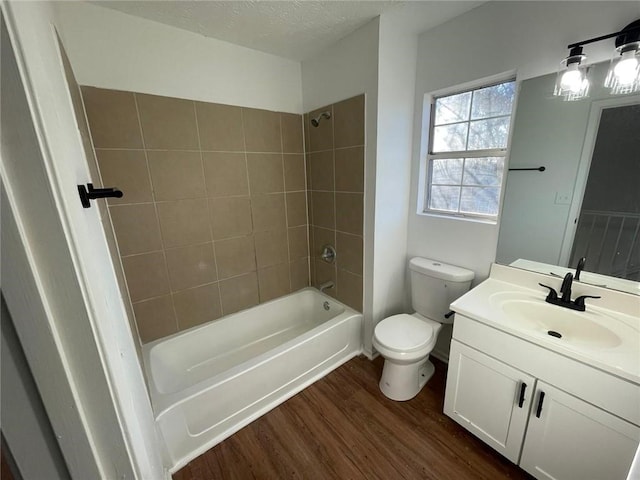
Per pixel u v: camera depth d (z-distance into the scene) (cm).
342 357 210
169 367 183
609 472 100
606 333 115
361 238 198
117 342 71
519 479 128
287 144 218
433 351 216
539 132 139
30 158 34
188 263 190
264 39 174
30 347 36
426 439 149
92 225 76
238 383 154
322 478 132
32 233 35
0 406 36
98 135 146
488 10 146
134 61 149
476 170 177
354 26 162
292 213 234
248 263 218
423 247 204
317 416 165
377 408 169
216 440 150
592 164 126
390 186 189
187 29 160
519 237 154
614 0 111
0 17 31
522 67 140
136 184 162
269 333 236
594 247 130
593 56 119
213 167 187
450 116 183
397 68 170
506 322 120
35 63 41
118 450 47
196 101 172
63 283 38
